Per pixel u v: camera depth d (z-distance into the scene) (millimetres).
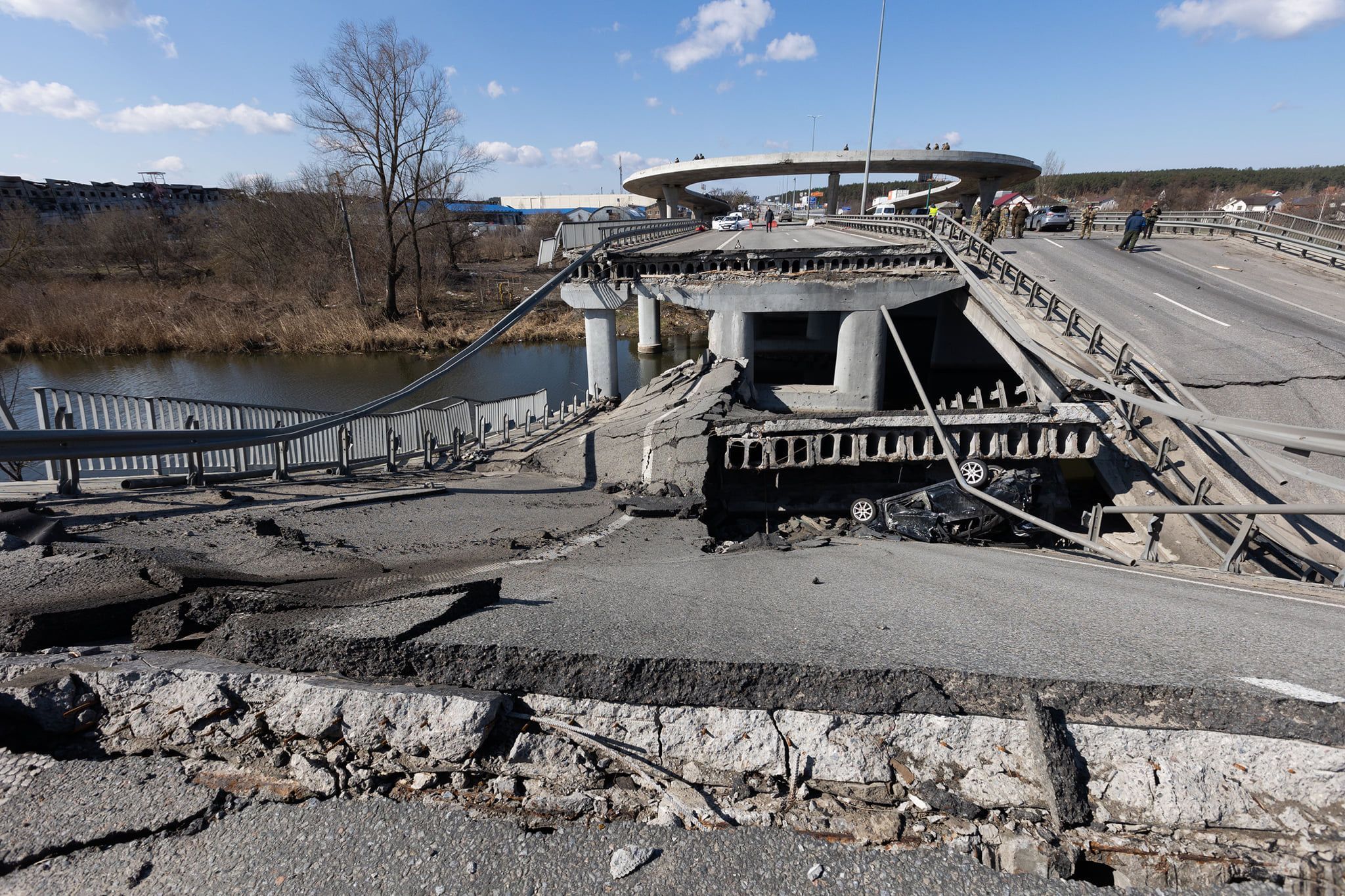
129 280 57656
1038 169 48375
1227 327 14898
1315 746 2797
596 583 5516
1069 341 14359
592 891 2541
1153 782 2861
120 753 3227
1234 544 8422
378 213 50812
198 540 5957
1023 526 11805
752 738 3158
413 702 3199
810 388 23312
